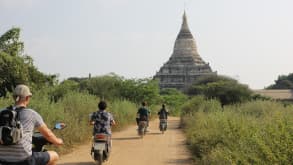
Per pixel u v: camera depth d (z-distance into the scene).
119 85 50.31
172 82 127.44
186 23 145.38
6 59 19.59
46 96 20.55
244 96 56.09
